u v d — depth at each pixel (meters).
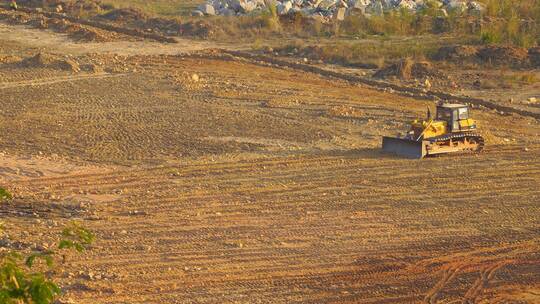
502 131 102.75
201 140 95.50
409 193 77.50
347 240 65.88
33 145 93.12
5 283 39.91
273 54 153.50
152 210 72.81
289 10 194.38
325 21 178.38
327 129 101.06
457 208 73.50
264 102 115.31
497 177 82.75
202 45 163.50
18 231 67.19
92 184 80.19
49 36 171.00
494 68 139.88
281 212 72.25
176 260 61.88
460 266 60.91
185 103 114.00
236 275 59.28
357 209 73.06
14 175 82.69
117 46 161.38
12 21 186.25
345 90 125.62
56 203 74.50
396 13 176.62
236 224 69.38
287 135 98.19
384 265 61.06
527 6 181.50
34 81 127.31
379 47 152.75
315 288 57.09
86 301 54.62
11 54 150.75
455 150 91.00
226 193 77.44
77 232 52.62
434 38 162.50
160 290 56.62
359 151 91.75
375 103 117.06
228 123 103.25
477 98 121.12
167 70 137.62
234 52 154.88
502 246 64.88
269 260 61.94
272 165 86.25
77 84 125.62
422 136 89.94
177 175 82.88
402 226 69.06
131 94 119.44
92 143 94.25
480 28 164.62
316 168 85.19
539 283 58.09
